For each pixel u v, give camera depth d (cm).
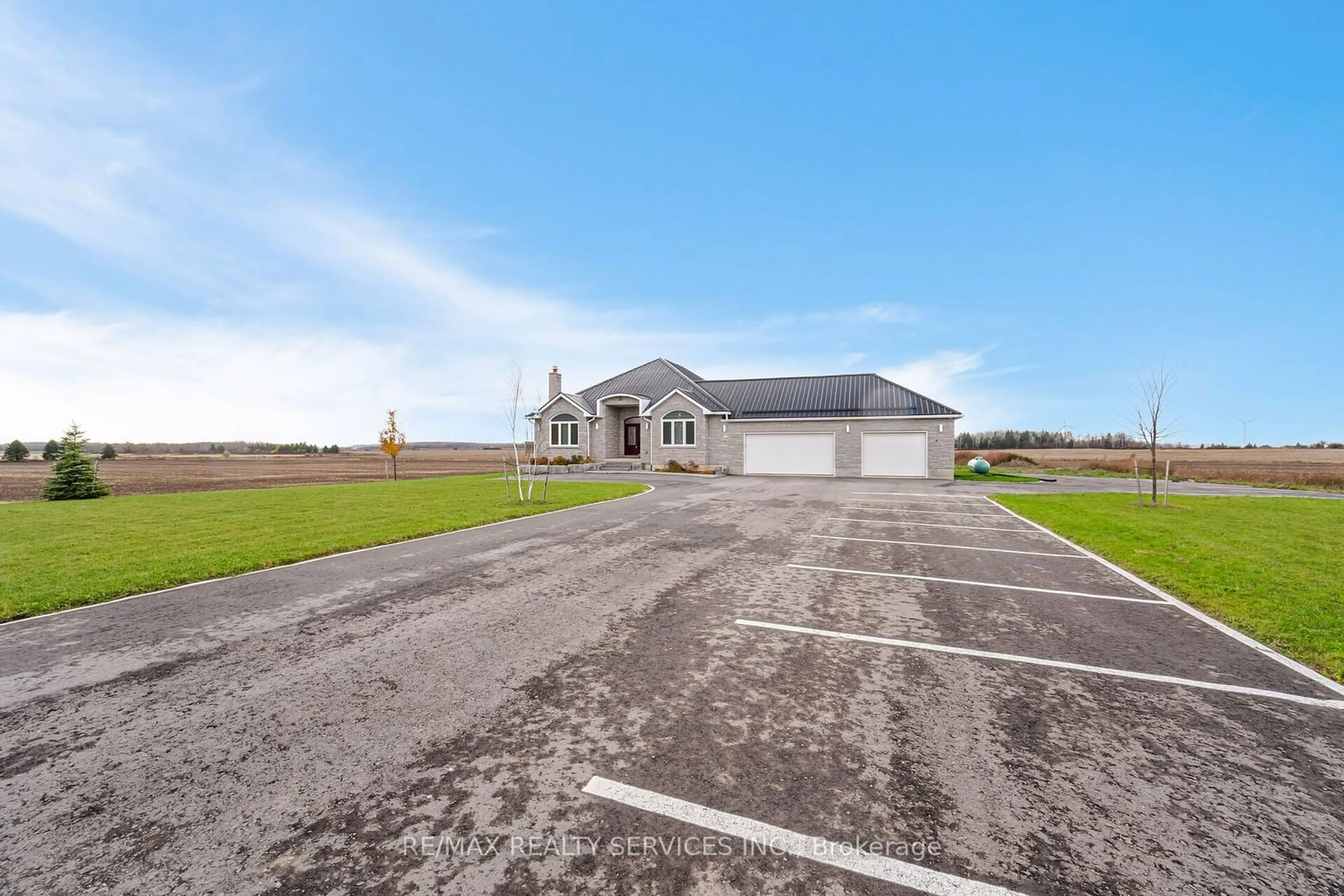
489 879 203
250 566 712
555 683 379
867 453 2520
